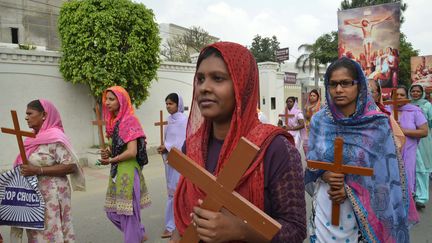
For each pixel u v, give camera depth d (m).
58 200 3.03
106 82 7.77
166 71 10.65
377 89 3.19
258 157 1.16
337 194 2.16
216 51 1.21
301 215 1.16
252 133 1.20
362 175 2.04
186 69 11.18
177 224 1.38
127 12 7.90
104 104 3.73
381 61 9.20
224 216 1.02
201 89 1.21
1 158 7.30
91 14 7.62
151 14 8.55
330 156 2.36
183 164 1.05
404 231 2.31
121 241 4.24
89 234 4.44
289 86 19.86
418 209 5.16
